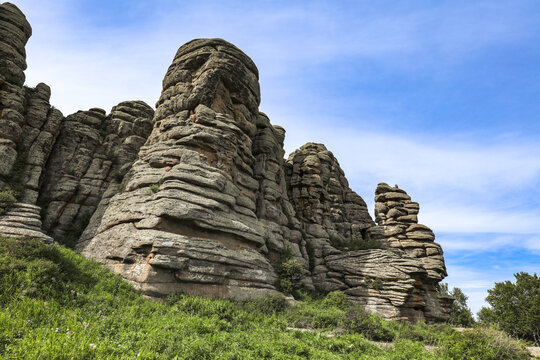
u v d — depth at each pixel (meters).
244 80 37.59
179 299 20.41
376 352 16.22
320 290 38.62
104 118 44.69
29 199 30.64
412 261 37.34
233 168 32.38
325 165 57.12
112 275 22.27
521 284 51.62
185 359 10.89
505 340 17.59
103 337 11.86
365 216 61.44
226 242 26.30
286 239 38.72
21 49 38.62
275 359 12.48
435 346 20.47
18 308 12.69
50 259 18.52
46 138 35.69
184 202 24.77
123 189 30.47
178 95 34.41
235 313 19.27
